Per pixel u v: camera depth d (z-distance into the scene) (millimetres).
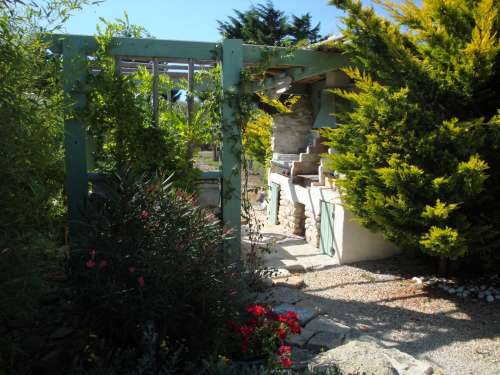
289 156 10148
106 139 5344
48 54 4707
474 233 5113
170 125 5602
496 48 4719
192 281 3342
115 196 3670
